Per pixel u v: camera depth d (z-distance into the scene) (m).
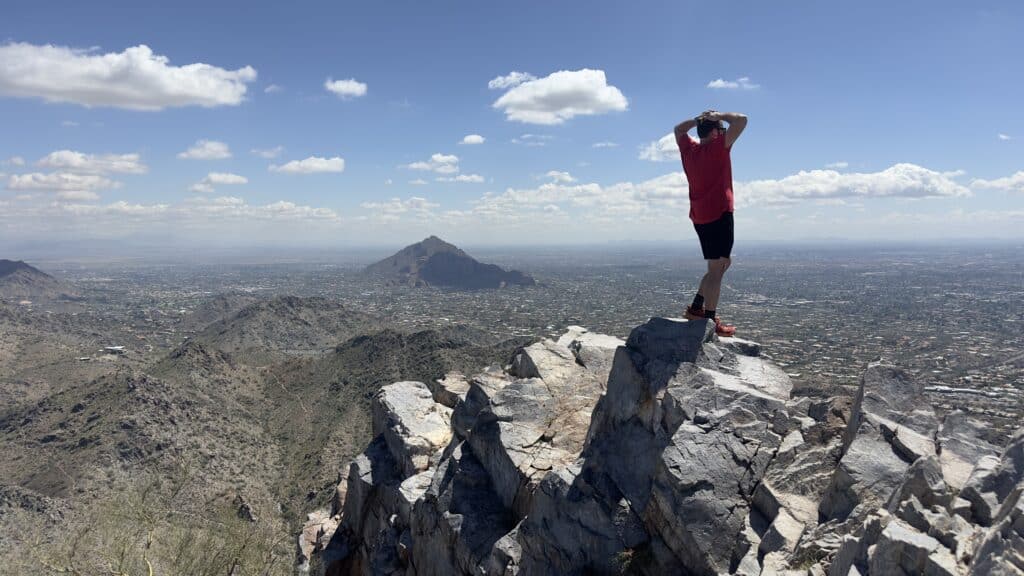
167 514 20.97
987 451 9.98
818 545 9.45
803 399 12.98
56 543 19.23
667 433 12.27
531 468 14.62
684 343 13.76
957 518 8.11
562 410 16.42
